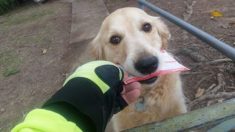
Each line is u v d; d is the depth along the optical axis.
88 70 0.14
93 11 1.07
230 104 0.19
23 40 1.05
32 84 0.74
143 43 0.32
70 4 1.32
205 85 0.48
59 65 0.79
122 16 0.35
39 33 1.06
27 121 0.10
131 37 0.33
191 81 0.50
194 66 0.53
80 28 0.95
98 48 0.38
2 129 0.59
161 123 0.19
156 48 0.34
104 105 0.13
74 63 0.75
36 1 1.52
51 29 1.06
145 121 0.34
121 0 1.10
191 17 0.72
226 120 0.19
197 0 0.82
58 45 0.91
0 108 0.68
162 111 0.34
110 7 1.06
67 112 0.11
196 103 0.44
